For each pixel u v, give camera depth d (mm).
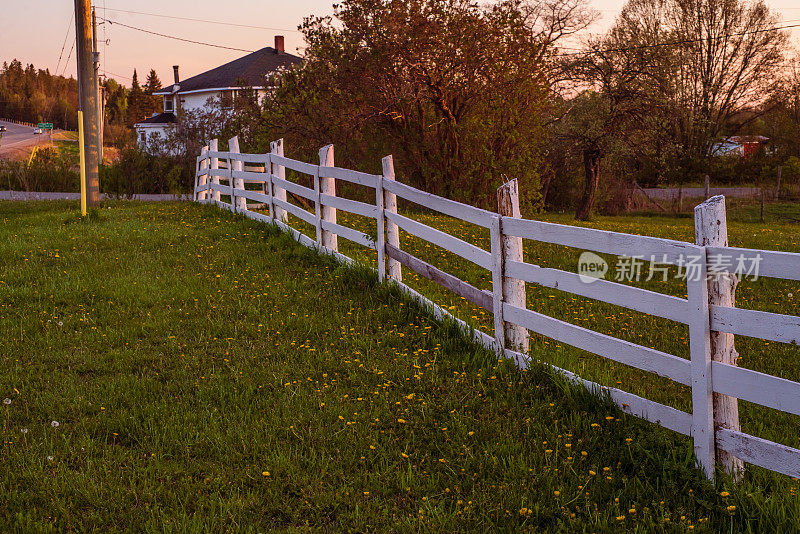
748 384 3547
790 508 3375
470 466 4074
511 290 5613
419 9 17359
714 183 48062
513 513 3600
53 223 13414
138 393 5078
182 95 54656
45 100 144250
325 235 9695
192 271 9055
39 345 6148
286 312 7203
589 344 4734
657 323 7270
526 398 4965
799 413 3312
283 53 54469
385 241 7938
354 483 3891
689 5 44219
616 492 3746
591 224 20266
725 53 45688
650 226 20047
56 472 3895
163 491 3748
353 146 19578
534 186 19562
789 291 8992
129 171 26625
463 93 18516
